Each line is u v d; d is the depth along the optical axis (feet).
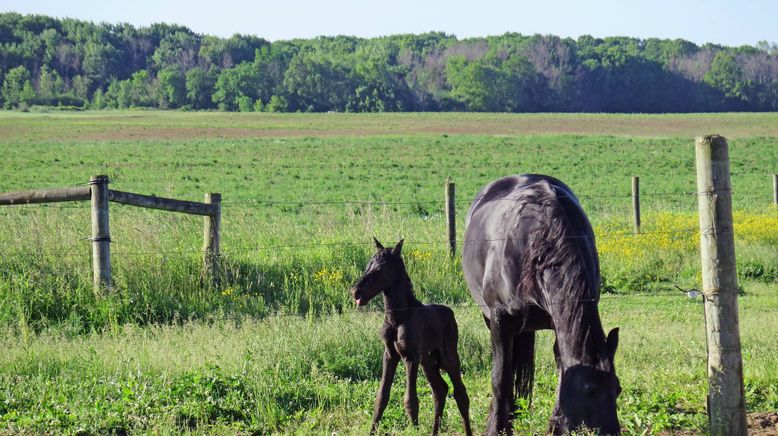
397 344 22.44
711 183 18.92
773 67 500.33
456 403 24.30
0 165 145.18
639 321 39.37
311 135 241.76
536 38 547.49
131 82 558.56
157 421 23.21
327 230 56.24
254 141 213.66
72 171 136.46
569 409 17.54
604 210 88.84
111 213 53.42
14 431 22.59
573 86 495.82
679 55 575.79
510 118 348.59
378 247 22.82
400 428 23.61
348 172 139.44
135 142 210.18
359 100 497.46
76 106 543.39
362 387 28.09
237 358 29.17
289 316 36.47
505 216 23.07
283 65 526.98
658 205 94.73
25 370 28.84
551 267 20.16
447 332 23.36
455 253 49.19
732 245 19.02
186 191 110.93
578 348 18.12
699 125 284.61
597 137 224.12
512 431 21.72
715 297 19.06
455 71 499.51
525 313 21.71
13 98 537.65
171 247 45.39
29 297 37.40
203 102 526.98
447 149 187.73
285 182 123.95
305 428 22.94
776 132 243.81
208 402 24.91
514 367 23.61
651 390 25.62
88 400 24.93
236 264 43.65
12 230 43.60
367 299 21.91
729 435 19.07
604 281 50.26
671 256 54.80
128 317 37.42
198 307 39.32
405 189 116.06
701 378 27.40
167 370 28.19
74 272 39.45
